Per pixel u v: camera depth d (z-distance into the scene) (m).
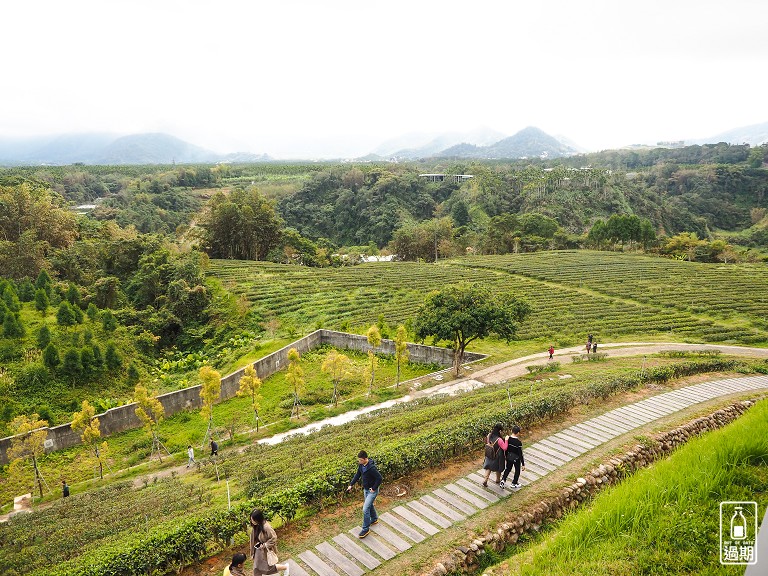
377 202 190.00
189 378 49.53
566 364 45.22
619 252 115.19
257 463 25.52
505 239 128.75
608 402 25.02
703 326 57.94
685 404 24.58
